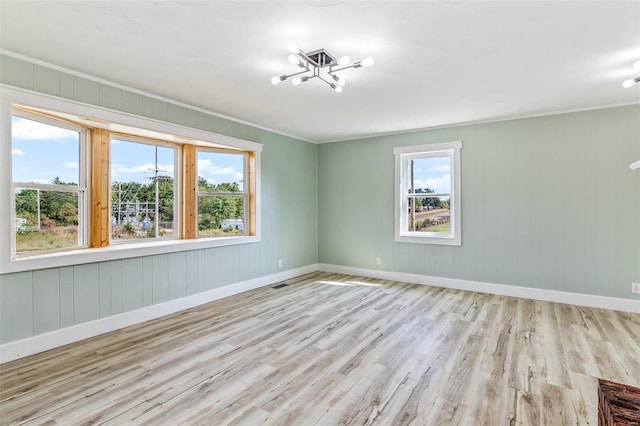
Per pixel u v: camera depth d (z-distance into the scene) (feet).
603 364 8.11
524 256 13.99
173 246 12.19
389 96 11.48
